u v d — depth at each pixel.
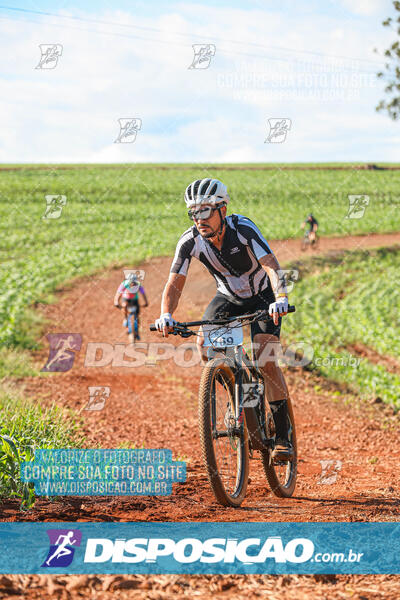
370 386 10.12
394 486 4.48
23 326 12.85
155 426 6.75
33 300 15.83
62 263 21.19
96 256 22.56
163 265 21.36
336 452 6.14
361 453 6.12
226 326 3.79
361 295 18.00
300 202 39.97
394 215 34.16
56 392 8.21
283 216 33.66
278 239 27.42
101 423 6.64
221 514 3.48
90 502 3.64
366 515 3.48
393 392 9.77
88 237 27.27
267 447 4.03
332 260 22.64
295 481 4.37
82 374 9.64
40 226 30.42
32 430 4.65
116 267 20.91
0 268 19.88
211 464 3.49
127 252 23.33
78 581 2.40
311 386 10.18
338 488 4.44
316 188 45.81
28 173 53.06
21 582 2.39
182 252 3.93
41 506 3.51
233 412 3.81
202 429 3.50
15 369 9.47
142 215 34.12
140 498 3.79
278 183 48.12
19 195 40.84
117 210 35.78
